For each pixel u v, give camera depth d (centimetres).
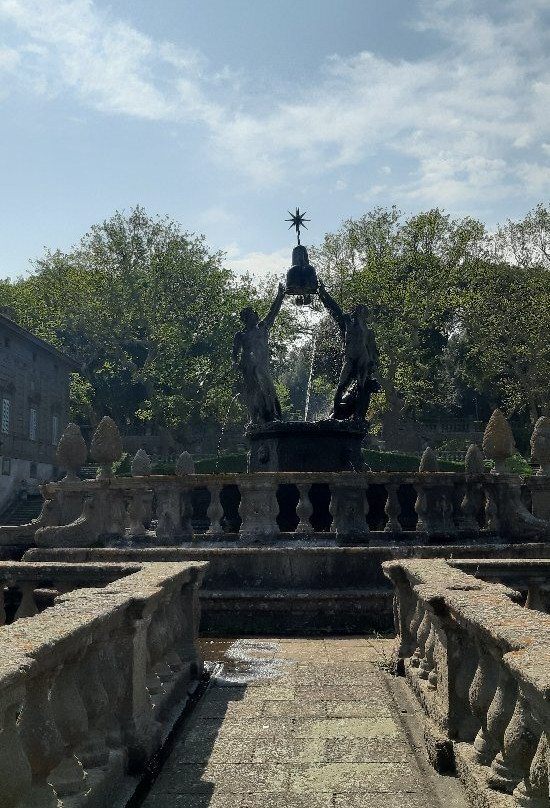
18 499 4303
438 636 563
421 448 5459
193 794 484
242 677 773
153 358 4959
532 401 4606
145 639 564
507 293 4628
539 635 378
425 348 5150
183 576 715
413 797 471
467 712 518
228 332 4856
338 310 1470
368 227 4609
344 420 1356
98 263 5091
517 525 1141
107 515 1174
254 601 1023
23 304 5228
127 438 5716
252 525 1108
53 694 414
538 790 367
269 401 1396
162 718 602
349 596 1019
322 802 467
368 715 639
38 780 369
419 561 780
